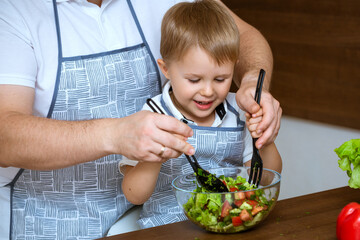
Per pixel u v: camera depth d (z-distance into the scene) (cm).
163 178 160
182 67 147
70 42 156
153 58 169
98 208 165
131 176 149
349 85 312
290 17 339
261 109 140
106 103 162
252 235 119
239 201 117
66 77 156
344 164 127
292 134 347
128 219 168
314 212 129
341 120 321
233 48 146
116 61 162
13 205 164
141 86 167
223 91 150
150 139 122
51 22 154
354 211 111
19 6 150
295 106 348
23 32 149
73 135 129
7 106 140
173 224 128
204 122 162
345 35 308
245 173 138
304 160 336
